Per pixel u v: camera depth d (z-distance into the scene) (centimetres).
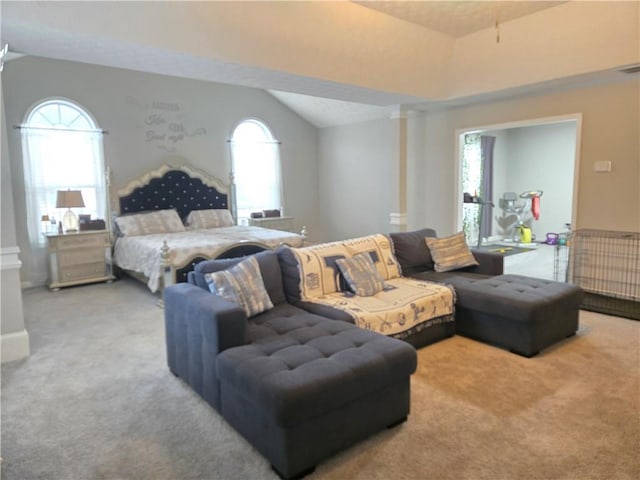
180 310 276
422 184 648
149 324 408
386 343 233
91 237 565
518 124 530
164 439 225
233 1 321
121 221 594
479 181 859
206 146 697
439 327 347
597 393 264
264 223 729
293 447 189
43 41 304
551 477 191
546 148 850
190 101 675
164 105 650
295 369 203
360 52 420
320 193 847
